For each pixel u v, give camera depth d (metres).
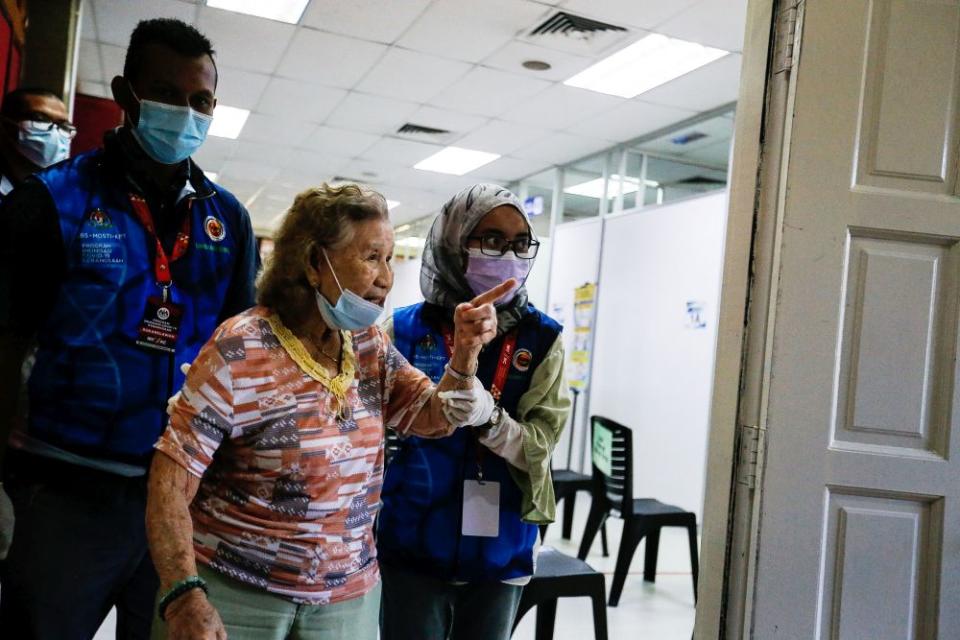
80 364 1.45
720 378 1.84
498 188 1.71
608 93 5.96
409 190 10.62
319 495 1.18
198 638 1.00
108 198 1.51
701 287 5.90
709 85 5.57
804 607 1.72
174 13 5.02
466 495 1.62
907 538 1.74
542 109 6.49
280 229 1.22
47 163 2.70
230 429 1.13
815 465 1.73
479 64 5.58
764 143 1.80
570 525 4.90
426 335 1.74
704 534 1.85
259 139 8.37
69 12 4.37
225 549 1.16
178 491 1.08
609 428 3.88
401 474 1.66
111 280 1.47
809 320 1.74
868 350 1.75
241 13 5.00
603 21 4.70
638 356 6.61
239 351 1.14
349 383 1.24
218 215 1.65
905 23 1.77
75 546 1.44
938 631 1.73
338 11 4.86
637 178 7.35
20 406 1.47
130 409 1.47
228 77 6.29
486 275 1.65
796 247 1.74
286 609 1.16
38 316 1.47
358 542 1.25
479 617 1.64
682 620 3.54
